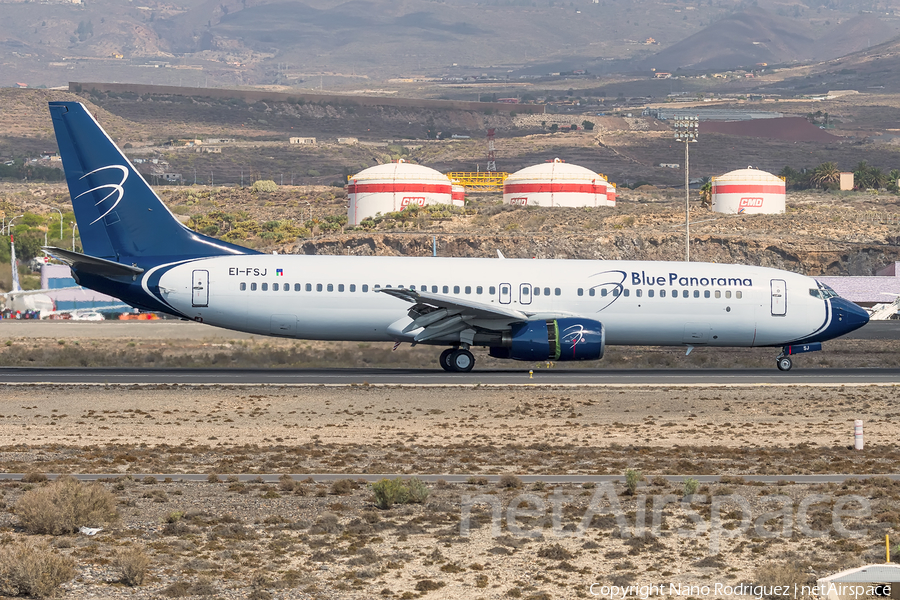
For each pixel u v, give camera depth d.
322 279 168.50
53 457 97.81
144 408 131.25
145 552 64.12
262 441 109.44
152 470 92.12
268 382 157.62
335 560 63.34
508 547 67.25
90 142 165.62
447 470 93.31
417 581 59.47
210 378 163.25
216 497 80.81
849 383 162.12
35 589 54.75
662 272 176.75
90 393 143.50
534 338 165.25
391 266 171.12
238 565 62.16
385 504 77.62
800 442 111.88
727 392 151.00
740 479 88.50
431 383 157.12
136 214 167.75
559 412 131.88
